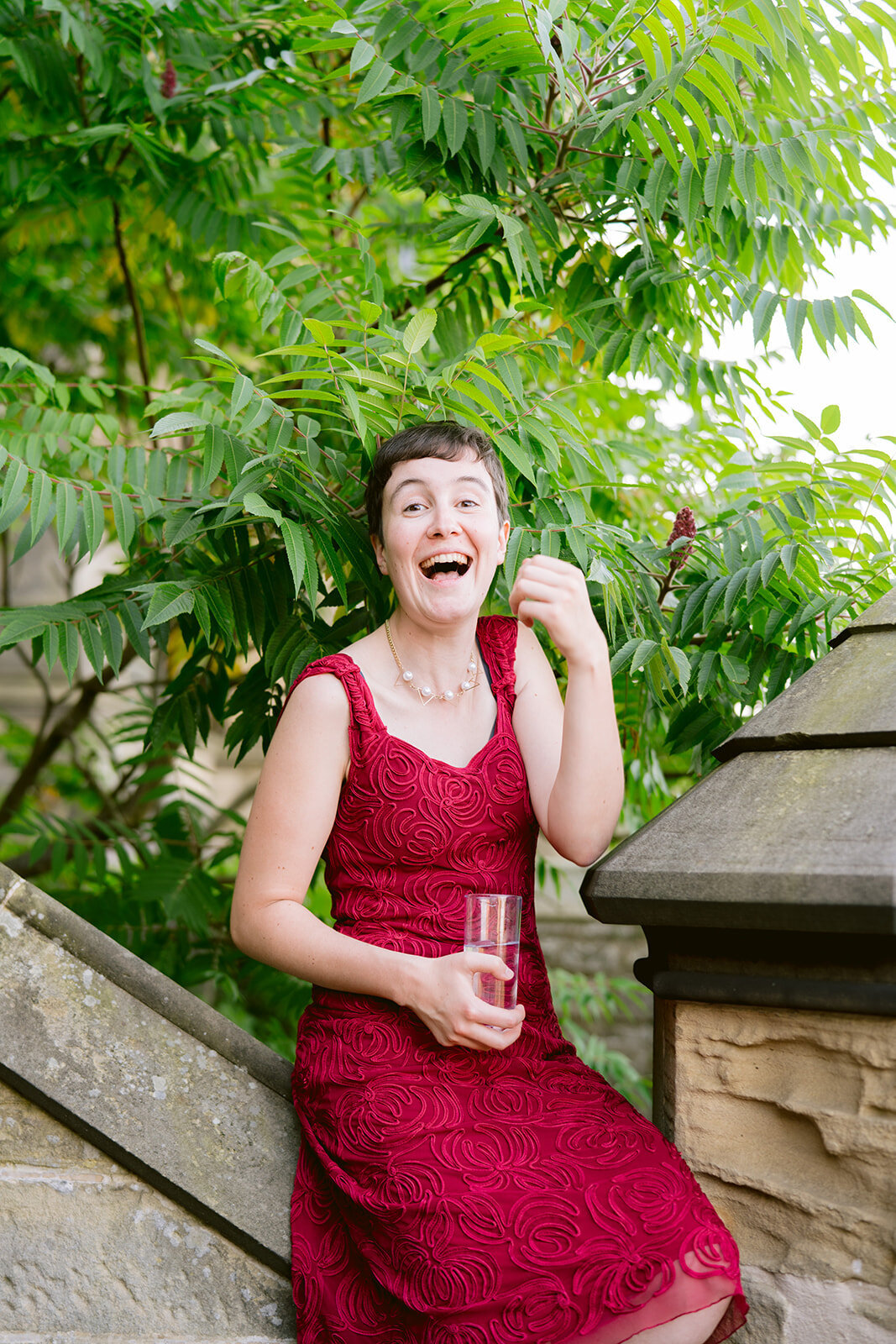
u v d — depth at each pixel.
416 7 2.49
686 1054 1.61
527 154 2.56
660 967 1.66
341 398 2.12
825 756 1.63
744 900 1.44
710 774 1.75
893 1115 1.41
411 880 1.73
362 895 1.75
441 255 3.53
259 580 2.35
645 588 2.43
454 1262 1.42
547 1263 1.39
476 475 1.86
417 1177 1.49
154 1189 1.67
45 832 3.55
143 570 2.55
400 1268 1.48
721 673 2.56
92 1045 1.67
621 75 2.54
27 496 2.54
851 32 2.48
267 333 4.71
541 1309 1.37
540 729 1.87
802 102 2.62
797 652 2.53
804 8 2.44
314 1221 1.64
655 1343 1.38
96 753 5.07
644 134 2.60
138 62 3.49
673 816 1.67
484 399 2.07
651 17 2.21
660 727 2.96
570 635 1.73
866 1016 1.44
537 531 2.29
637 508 3.27
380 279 2.49
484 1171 1.49
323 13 2.85
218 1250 1.66
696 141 2.58
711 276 2.72
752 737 1.72
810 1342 1.45
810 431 2.28
